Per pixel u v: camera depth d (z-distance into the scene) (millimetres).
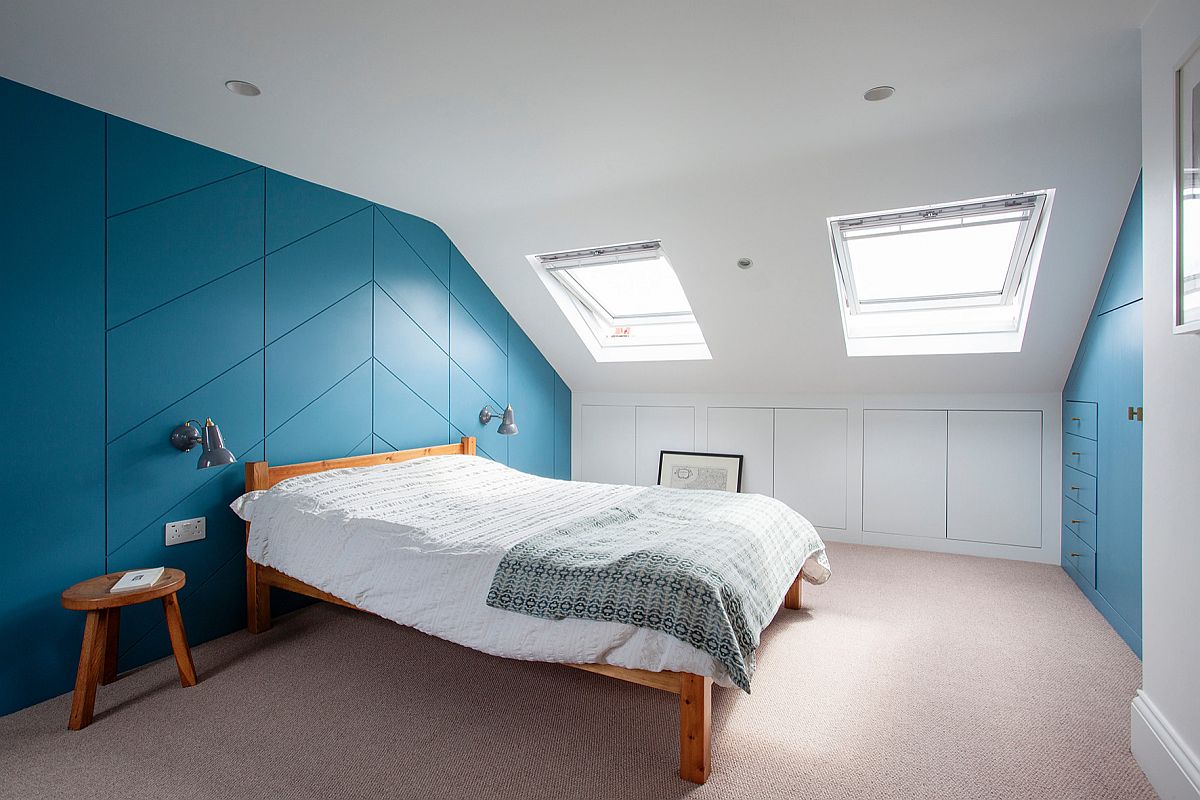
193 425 2816
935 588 3648
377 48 2008
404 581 2420
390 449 3840
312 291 3357
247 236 3045
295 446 3285
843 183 3070
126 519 2627
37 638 2365
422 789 1866
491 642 2178
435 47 2000
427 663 2719
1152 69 1827
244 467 3051
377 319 3732
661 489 3574
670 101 2373
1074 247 3139
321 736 2145
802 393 4852
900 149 2781
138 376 2652
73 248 2434
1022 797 1814
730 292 4043
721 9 1793
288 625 3143
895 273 3908
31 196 2312
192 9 1794
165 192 2723
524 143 2783
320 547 2688
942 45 1987
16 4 1769
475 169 3115
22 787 1868
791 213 3330
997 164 2799
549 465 5438
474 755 2037
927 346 4133
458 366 4344
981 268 3744
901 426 4535
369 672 2629
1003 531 4262
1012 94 2316
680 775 1934
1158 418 1834
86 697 2203
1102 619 3166
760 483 5020
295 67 2137
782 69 2135
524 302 4703
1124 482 2895
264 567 3021
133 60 2096
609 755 2041
